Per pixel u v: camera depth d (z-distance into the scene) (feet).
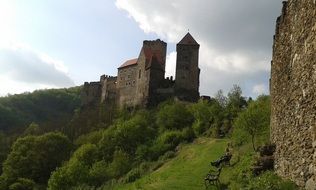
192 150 218.59
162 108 387.96
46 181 308.40
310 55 51.80
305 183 51.34
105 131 364.17
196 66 451.12
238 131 136.98
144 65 467.11
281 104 65.26
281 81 66.18
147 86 453.58
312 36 51.37
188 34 465.88
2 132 492.13
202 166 149.07
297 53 57.31
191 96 442.09
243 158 103.55
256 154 76.84
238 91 288.30
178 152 243.19
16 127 559.79
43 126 510.17
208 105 306.96
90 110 525.34
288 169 58.44
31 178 306.14
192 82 447.83
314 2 51.24
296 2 59.26
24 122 606.55
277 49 70.13
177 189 112.68
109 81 533.14
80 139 378.32
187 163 178.50
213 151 179.93
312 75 50.83
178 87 445.37
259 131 120.26
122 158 249.75
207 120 281.54
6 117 593.42
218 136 247.09
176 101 420.36
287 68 62.49
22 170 308.81
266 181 60.80
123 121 380.17
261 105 135.95
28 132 470.80
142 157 263.49
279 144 64.95
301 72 55.16
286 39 63.93
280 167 62.85
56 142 334.24
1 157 364.79
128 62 503.20
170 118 330.13
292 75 59.36
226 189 87.30
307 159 51.26
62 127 483.92
